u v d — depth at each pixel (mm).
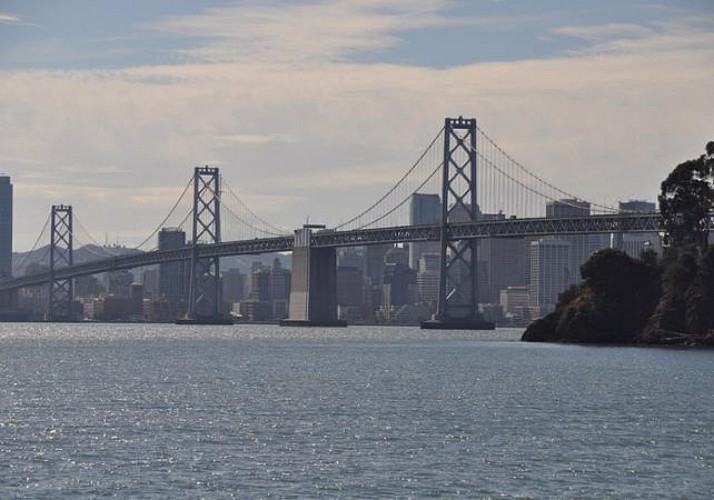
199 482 188375
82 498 178250
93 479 190375
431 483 188250
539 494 181500
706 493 183000
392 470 197750
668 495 181625
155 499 177750
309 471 196750
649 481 190500
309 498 178625
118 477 191750
